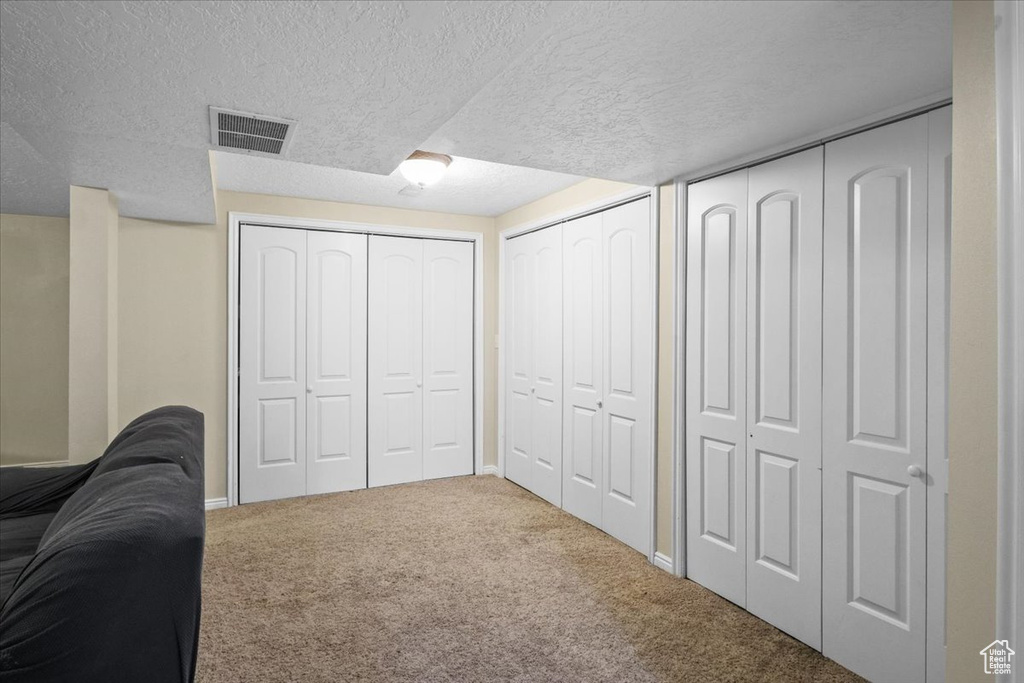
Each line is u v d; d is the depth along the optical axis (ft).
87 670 3.62
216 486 13.34
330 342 14.53
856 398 7.14
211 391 13.29
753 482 8.48
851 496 7.19
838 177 7.30
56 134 6.91
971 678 3.32
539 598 8.94
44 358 13.51
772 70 5.66
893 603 6.68
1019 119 2.91
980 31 3.33
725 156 8.54
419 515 12.85
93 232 9.62
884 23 4.75
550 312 13.78
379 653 7.38
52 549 3.82
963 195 3.42
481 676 6.91
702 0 4.39
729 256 8.89
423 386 15.72
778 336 8.11
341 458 14.71
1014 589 2.94
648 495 10.48
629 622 8.23
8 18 4.22
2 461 13.21
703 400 9.41
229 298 13.38
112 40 4.56
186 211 11.69
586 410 12.43
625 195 11.05
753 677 6.93
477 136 7.65
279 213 13.88
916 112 6.46
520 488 15.05
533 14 4.20
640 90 6.15
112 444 8.38
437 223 15.70
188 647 3.94
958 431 3.43
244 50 4.76
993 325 3.25
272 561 10.30
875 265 6.91
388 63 4.99
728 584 8.90
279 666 7.07
